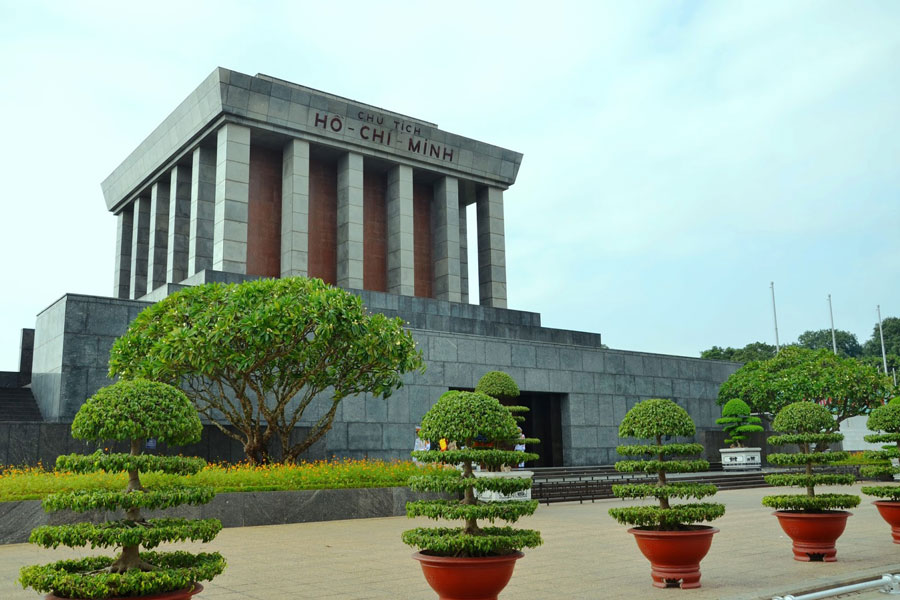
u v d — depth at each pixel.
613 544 14.02
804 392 37.97
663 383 39.19
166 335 19.72
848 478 11.84
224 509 17.02
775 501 12.05
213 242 35.25
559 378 35.09
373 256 39.66
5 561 12.17
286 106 34.91
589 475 30.86
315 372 21.02
